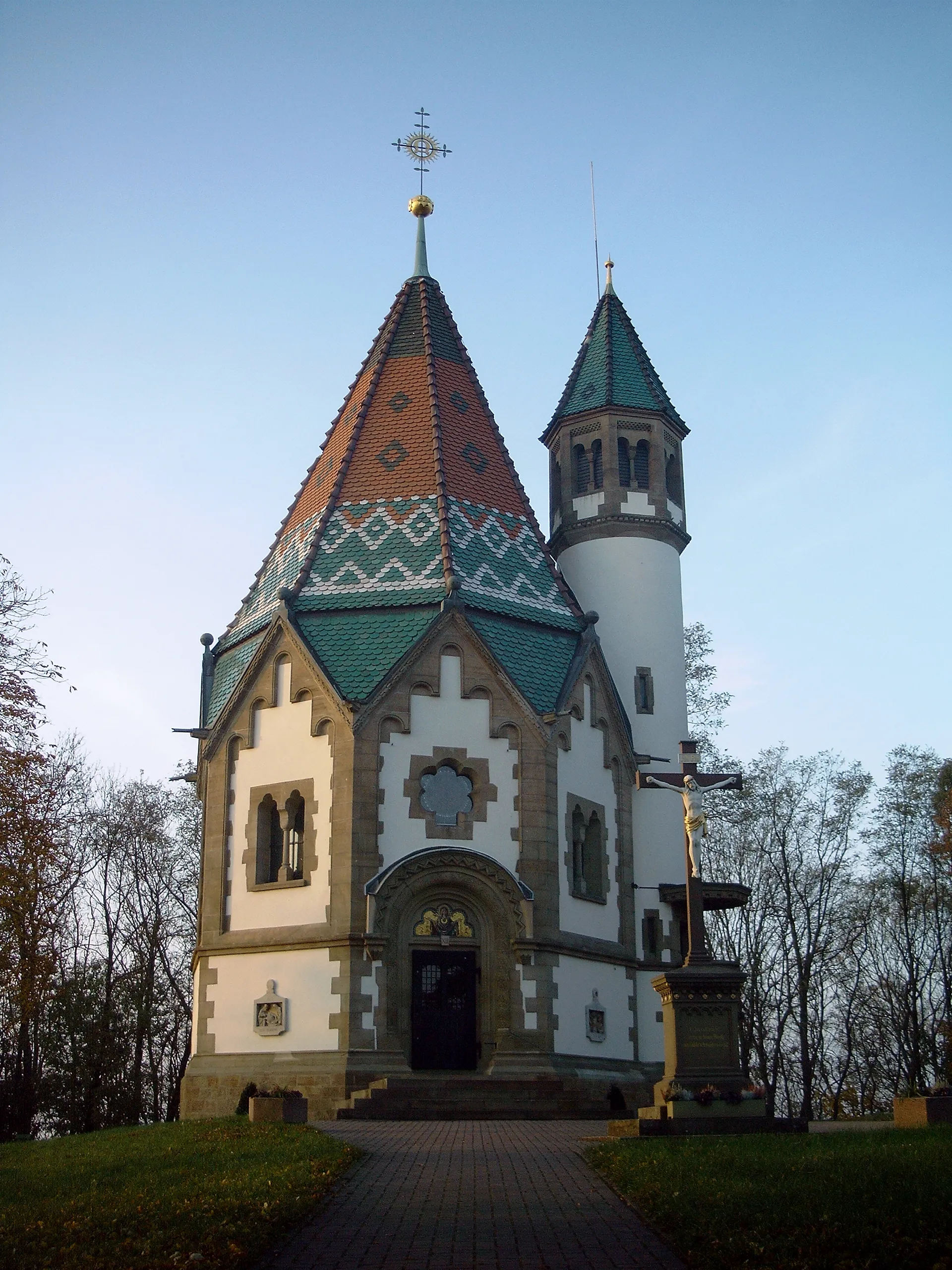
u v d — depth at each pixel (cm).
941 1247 1683
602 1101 4175
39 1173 2575
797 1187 2005
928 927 6712
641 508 5462
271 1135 2814
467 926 4253
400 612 4553
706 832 6625
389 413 5172
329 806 4262
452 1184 2291
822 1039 6831
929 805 6681
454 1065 4162
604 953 4516
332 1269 1750
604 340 5756
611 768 4794
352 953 4091
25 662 4109
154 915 6738
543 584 4947
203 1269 1733
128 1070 6506
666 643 5322
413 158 5844
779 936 6844
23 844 4088
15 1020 4681
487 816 4341
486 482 5097
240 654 4806
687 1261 1758
